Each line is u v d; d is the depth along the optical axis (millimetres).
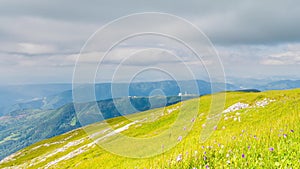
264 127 15328
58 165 60656
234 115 41594
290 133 11695
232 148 10602
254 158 9188
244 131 14539
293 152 9227
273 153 9422
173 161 9922
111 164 23578
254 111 40938
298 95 48406
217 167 8875
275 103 43031
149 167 10742
